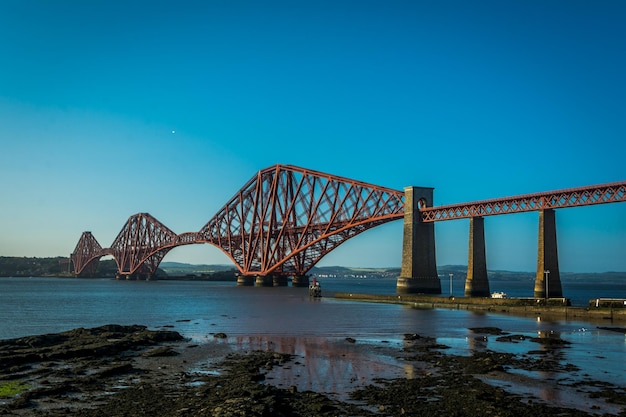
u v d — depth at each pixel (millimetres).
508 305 81625
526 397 25938
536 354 38000
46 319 72812
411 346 42344
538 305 76312
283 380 29578
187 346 42469
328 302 108812
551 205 95500
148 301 115688
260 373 31312
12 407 24375
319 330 55094
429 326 58844
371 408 23984
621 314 64938
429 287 121000
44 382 29078
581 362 34812
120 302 111812
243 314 78000
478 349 40844
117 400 25109
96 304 105438
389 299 105938
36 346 40906
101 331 49438
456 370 32156
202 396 25500
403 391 26688
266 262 188875
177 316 76312
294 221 178125
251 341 45781
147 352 38750
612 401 25297
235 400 23484
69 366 33750
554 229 93312
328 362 34969
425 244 123000
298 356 37500
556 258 92562
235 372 31422
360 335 50375
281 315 75500
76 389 27531
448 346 42375
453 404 24266
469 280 105688
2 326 63781
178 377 30297
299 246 166750
